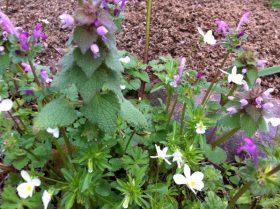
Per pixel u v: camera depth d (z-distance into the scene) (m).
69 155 0.14
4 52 0.13
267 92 0.14
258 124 0.14
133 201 0.14
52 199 0.15
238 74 0.15
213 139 0.18
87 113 0.12
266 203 0.15
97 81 0.11
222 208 0.14
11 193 0.14
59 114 0.12
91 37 0.11
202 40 0.16
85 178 0.12
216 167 0.17
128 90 0.20
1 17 0.12
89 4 0.11
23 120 0.16
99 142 0.13
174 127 0.15
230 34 0.15
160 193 0.14
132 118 0.13
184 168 0.13
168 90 0.16
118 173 0.16
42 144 0.15
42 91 0.13
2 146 0.14
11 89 0.16
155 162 0.16
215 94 0.20
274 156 0.14
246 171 0.12
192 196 0.16
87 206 0.13
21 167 0.14
